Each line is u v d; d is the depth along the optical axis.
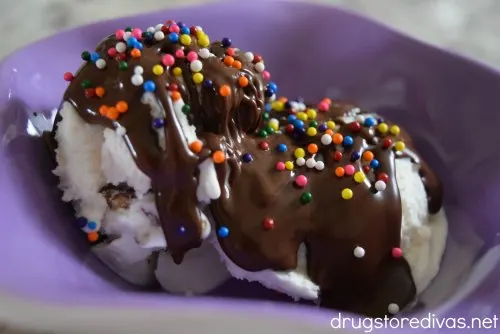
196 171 0.17
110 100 0.16
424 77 0.21
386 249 0.18
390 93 0.22
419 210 0.19
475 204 0.20
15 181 0.16
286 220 0.17
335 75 0.22
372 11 0.27
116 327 0.14
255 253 0.17
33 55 0.19
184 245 0.17
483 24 0.27
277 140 0.18
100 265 0.17
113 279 0.17
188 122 0.17
